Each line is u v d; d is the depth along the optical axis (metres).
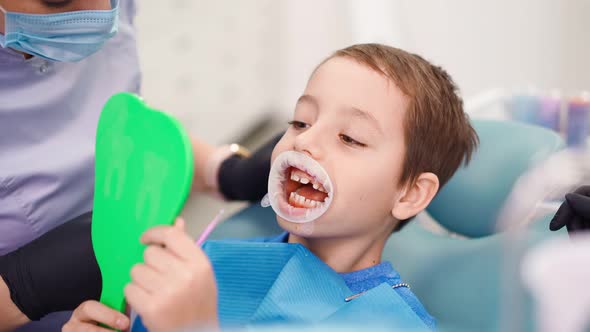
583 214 0.66
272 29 2.96
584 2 2.21
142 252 0.58
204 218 2.16
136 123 0.61
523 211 0.60
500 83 2.39
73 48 0.81
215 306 0.54
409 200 0.83
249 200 1.10
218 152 1.14
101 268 0.65
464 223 1.06
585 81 2.28
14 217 0.85
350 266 0.83
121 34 1.00
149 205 0.57
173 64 2.33
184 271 0.51
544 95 1.28
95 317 0.61
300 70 2.98
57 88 0.89
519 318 0.40
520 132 1.03
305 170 0.74
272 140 1.08
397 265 1.05
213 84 2.61
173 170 0.55
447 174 0.90
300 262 0.77
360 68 0.79
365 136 0.76
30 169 0.85
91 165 0.93
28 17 0.75
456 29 2.37
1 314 0.69
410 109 0.79
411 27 2.40
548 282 0.36
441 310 0.92
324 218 0.76
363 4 2.42
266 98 3.06
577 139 1.22
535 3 2.27
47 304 0.70
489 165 1.02
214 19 2.52
